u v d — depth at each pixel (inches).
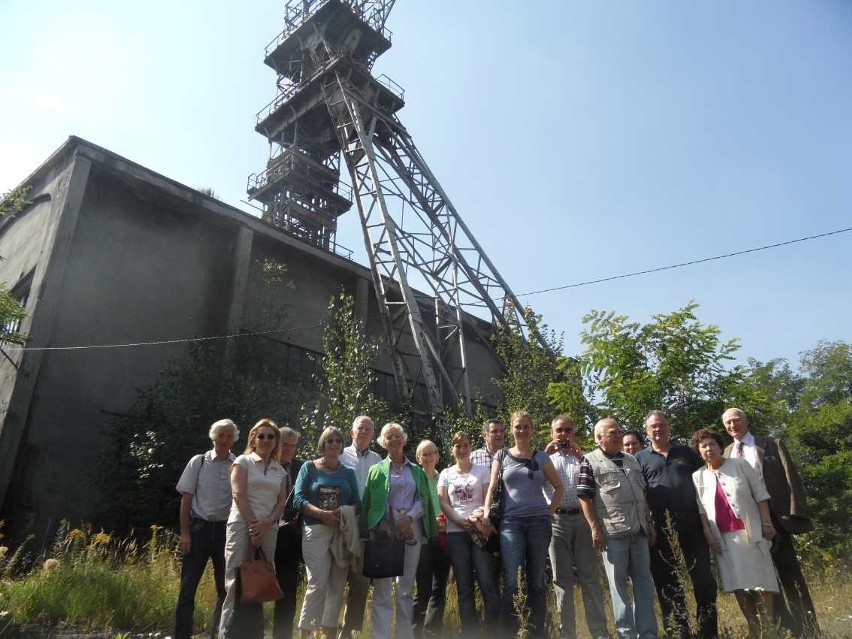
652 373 405.4
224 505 219.6
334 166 1031.6
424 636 230.2
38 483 514.0
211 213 698.8
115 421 549.3
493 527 220.5
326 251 803.4
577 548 229.8
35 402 528.1
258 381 625.6
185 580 209.3
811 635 212.1
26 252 639.8
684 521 224.4
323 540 205.3
